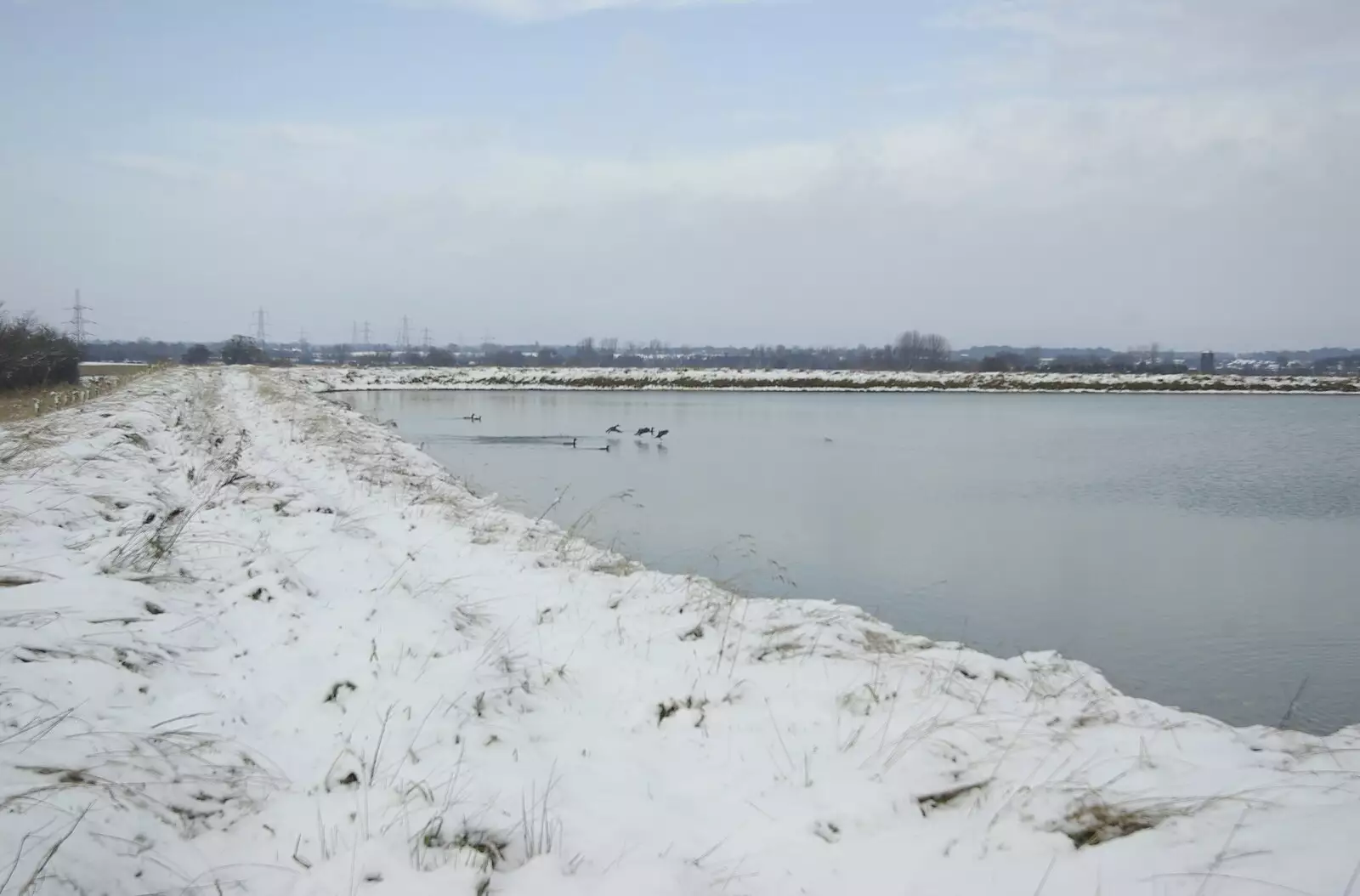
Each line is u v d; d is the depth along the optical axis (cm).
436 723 539
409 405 5153
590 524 1656
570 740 556
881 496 2033
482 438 3297
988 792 484
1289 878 360
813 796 482
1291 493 2119
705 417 4400
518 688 611
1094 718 614
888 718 581
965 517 1798
